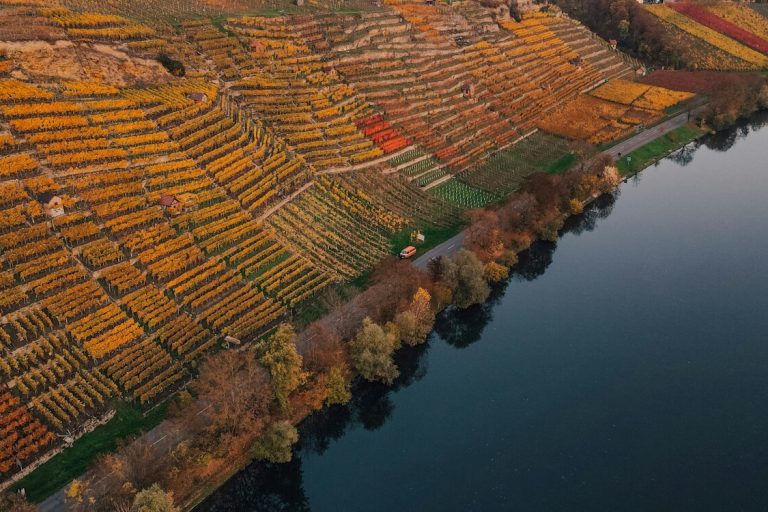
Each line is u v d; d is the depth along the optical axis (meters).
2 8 181.38
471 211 187.62
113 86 181.38
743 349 150.00
